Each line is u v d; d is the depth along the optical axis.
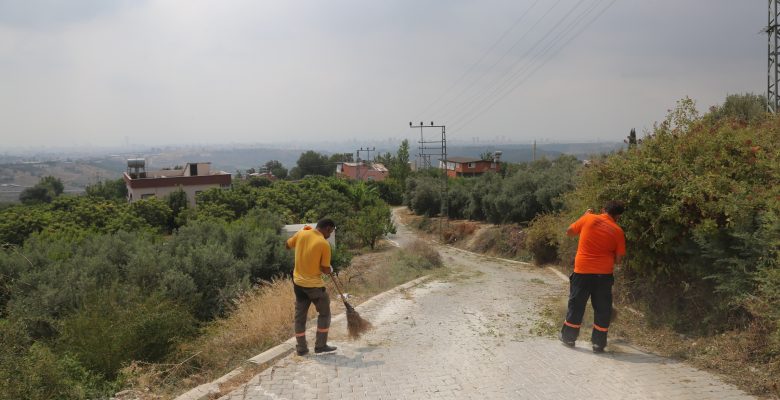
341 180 45.62
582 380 4.76
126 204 33.94
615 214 5.79
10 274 11.46
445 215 39.88
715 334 5.46
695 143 6.56
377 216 29.25
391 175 71.56
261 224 24.12
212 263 12.24
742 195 5.43
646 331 6.23
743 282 5.06
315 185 44.22
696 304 5.98
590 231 5.71
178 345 6.89
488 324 7.24
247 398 4.52
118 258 13.31
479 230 30.33
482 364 5.39
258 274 14.23
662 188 6.22
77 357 6.37
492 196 31.05
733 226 5.29
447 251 27.67
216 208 32.41
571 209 10.51
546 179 27.92
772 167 5.53
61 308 9.47
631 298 7.33
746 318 5.20
